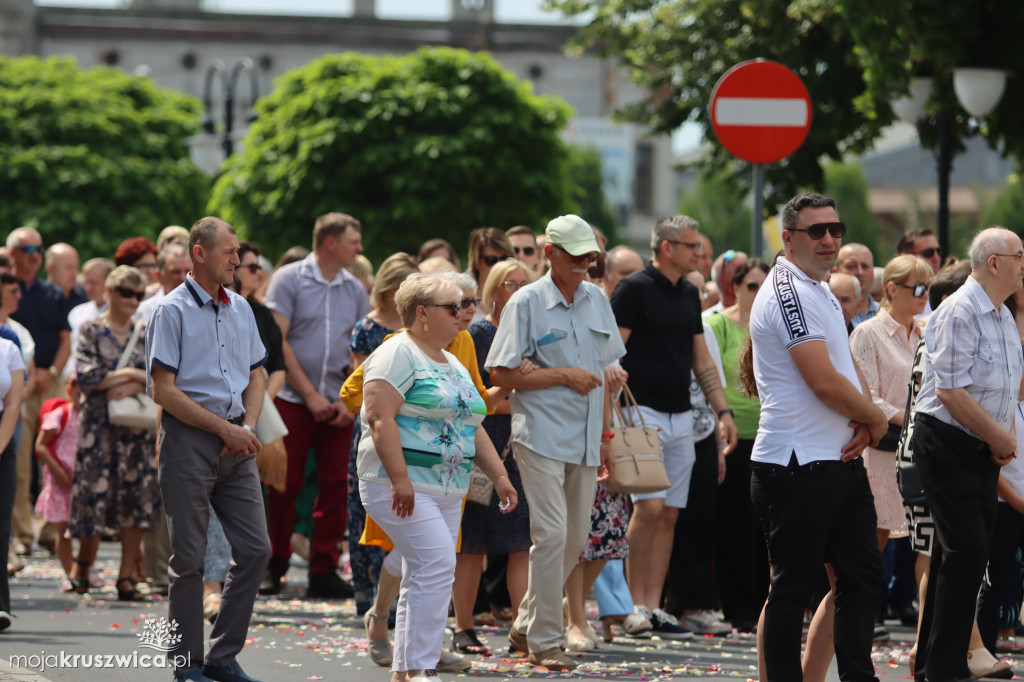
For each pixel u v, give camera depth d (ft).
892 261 73.15
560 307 63.62
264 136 241.14
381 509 54.54
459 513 56.08
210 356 56.49
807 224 51.47
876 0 111.24
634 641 72.64
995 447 56.13
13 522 105.09
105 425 84.94
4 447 69.56
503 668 62.64
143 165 363.56
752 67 85.30
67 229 346.54
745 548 78.74
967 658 59.77
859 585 51.06
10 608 76.23
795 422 50.85
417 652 53.67
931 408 57.67
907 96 115.03
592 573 70.74
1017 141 139.33
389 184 237.45
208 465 55.77
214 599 74.74
